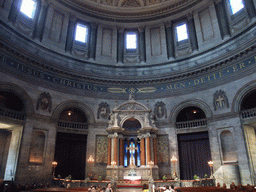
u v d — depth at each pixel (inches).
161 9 1095.6
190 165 906.1
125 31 1141.7
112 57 1079.6
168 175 864.9
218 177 781.3
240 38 859.4
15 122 754.2
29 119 792.3
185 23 1070.4
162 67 1035.9
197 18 1030.4
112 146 832.9
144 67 1056.2
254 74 764.0
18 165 731.4
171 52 1044.5
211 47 949.2
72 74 939.3
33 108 811.4
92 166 881.5
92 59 1046.4
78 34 1073.5
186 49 1025.5
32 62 836.6
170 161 880.3
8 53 764.0
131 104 894.4
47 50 931.3
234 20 905.5
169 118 932.6
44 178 787.4
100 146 915.4
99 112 954.7
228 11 936.9
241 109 794.8
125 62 1082.1
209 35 973.8
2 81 733.3
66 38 1021.2
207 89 891.4
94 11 1096.2
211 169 772.6
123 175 814.5
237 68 818.8
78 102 936.9
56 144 919.7
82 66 1011.9
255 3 820.6
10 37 812.6
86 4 1071.6
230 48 883.4
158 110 954.1
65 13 1045.8
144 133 851.4
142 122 864.9
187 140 936.3
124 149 904.9
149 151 823.1
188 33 1040.8
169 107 947.3
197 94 909.2
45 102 852.0
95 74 983.6
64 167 920.3
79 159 945.5
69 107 923.4
